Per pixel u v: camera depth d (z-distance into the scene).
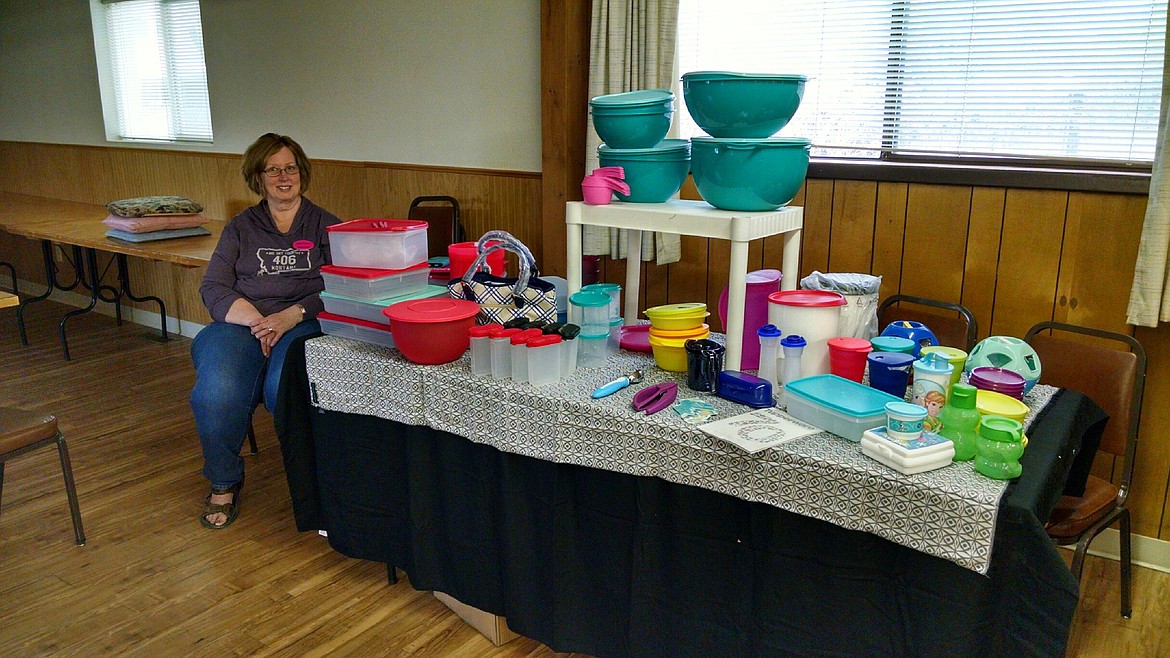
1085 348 2.29
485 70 3.65
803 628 1.66
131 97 5.54
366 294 2.29
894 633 1.56
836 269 2.97
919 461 1.48
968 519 1.40
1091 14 2.50
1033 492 1.42
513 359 1.96
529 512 2.00
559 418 1.86
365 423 2.27
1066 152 2.62
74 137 5.93
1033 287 2.62
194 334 5.27
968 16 2.69
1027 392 1.92
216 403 2.79
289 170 3.06
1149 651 2.21
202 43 4.97
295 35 4.38
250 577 2.55
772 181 1.90
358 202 4.33
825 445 1.61
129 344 5.10
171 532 2.83
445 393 2.04
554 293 2.17
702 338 2.04
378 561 2.38
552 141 3.33
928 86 2.81
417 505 2.18
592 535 1.94
